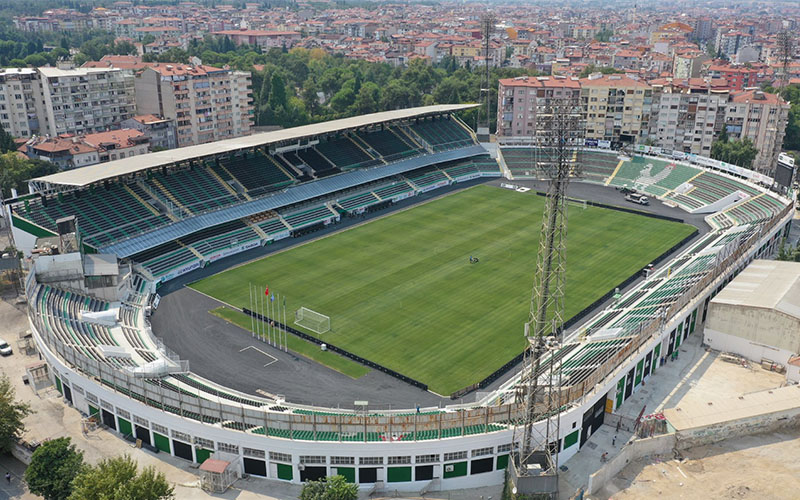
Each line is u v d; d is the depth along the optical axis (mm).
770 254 154500
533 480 73125
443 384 98500
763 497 75438
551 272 78375
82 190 149500
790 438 86750
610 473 78500
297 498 76312
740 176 194500
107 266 122062
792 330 100938
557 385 86375
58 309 109438
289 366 103312
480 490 79688
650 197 198125
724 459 82750
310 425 78062
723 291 112812
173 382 93000
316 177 187250
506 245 156500
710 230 170250
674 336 106188
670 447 84062
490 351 107812
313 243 158875
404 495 78312
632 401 94438
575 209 185750
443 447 77562
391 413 87562
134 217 149000
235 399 92000
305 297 128625
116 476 69750
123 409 85562
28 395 96188
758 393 92000
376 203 186375
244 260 148375
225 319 119312
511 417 80812
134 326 113875
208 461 78375
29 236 135875
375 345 109875
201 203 160875
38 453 75500
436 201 192875
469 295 128875
